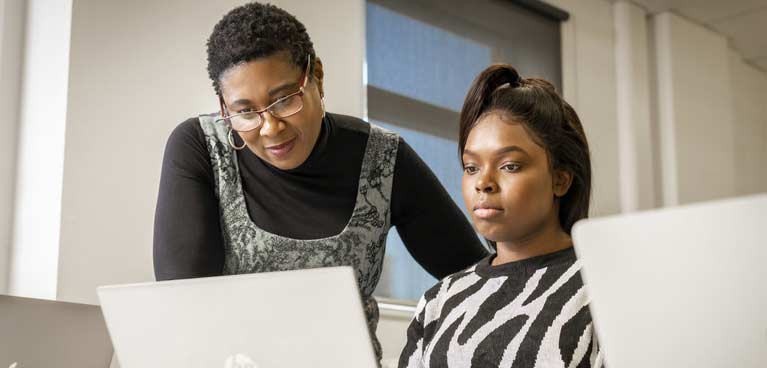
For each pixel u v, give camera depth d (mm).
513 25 3715
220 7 2545
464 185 1324
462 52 3465
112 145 2307
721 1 4297
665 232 734
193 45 2480
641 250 748
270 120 1349
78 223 2234
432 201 1636
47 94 2299
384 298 2857
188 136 1508
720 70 4668
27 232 2277
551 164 1303
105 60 2318
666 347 750
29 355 1242
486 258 1386
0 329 1216
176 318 1003
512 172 1280
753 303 704
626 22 4223
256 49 1337
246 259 1505
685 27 4504
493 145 1287
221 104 1449
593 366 1151
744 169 4969
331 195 1539
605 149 4047
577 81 3965
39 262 2240
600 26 4156
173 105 2424
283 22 1380
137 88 2363
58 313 1277
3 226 2295
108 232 2275
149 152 2367
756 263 697
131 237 2314
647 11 4406
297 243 1505
